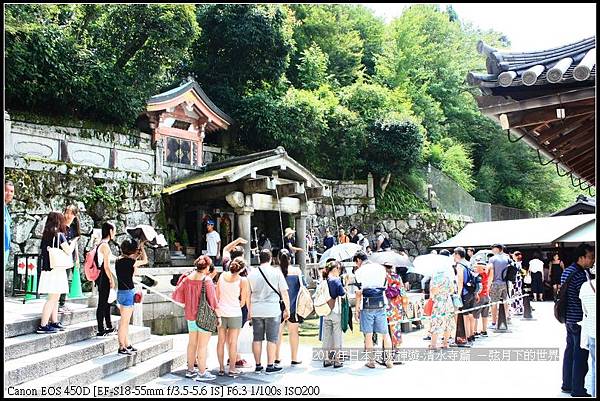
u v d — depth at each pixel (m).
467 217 26.16
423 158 25.48
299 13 28.64
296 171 15.66
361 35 32.97
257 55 21.97
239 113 20.27
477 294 10.16
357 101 23.61
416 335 11.10
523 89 4.84
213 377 6.96
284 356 8.66
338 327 7.80
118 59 19.31
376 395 6.07
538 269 17.94
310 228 20.09
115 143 15.27
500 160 34.28
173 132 17.59
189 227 16.89
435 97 34.94
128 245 7.08
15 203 11.79
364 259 8.82
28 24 14.13
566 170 7.73
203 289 6.87
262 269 7.44
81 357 6.36
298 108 20.39
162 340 8.16
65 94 14.77
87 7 18.84
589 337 5.45
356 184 22.11
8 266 11.38
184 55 21.36
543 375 7.18
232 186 14.79
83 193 13.31
